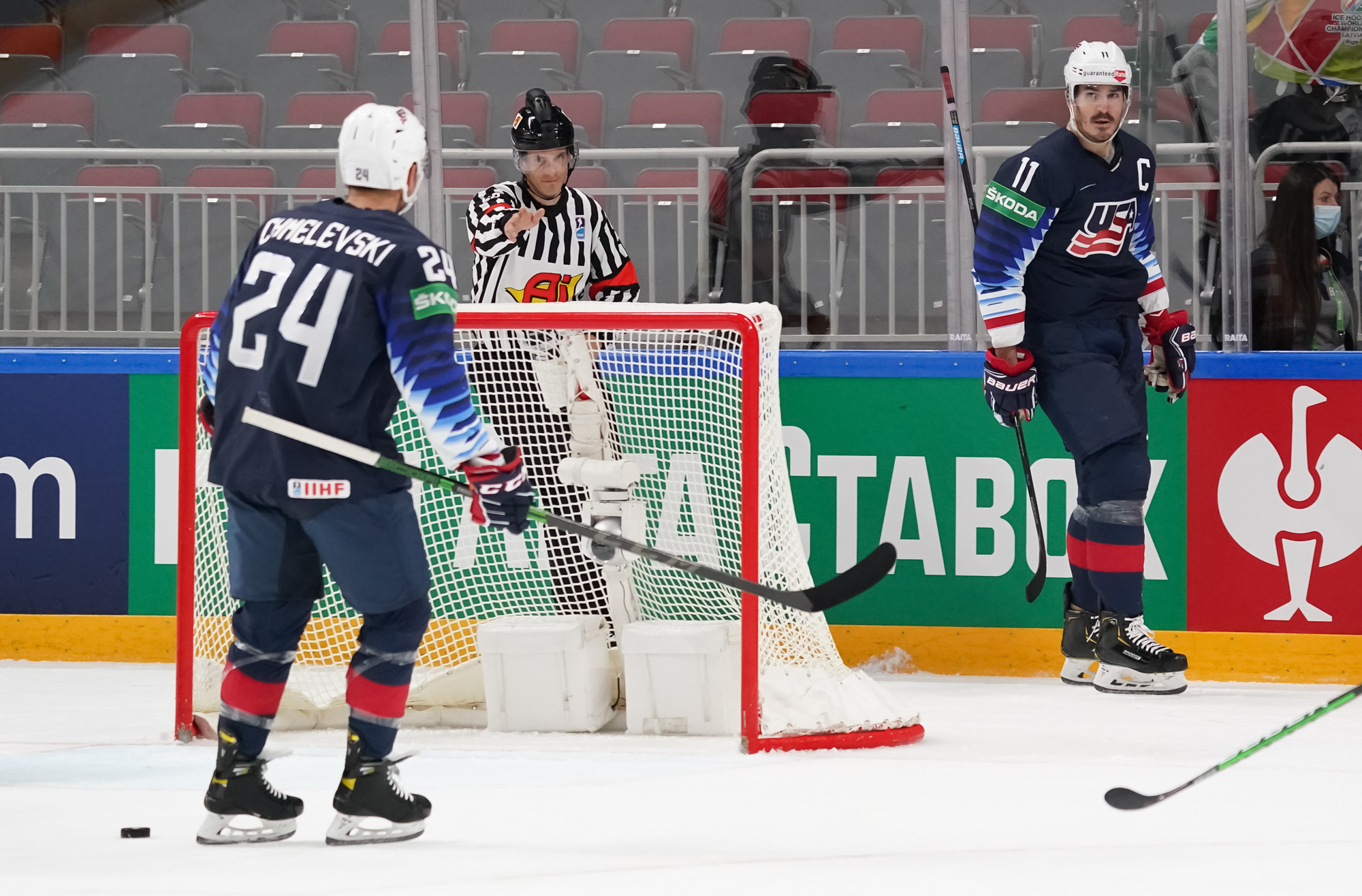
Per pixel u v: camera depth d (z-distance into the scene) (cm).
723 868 951
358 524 1020
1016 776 1262
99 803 1169
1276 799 1159
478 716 1538
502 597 1728
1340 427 1766
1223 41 1881
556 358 1628
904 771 1290
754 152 2020
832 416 1850
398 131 1061
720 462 1702
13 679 1808
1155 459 1803
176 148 2438
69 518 1922
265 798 1039
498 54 2436
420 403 1009
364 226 1034
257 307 1030
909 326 1984
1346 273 1884
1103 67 1631
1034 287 1700
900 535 1844
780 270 2017
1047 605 1822
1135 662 1691
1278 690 1738
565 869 949
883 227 1981
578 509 1650
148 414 1905
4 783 1246
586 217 1741
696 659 1454
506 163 2289
